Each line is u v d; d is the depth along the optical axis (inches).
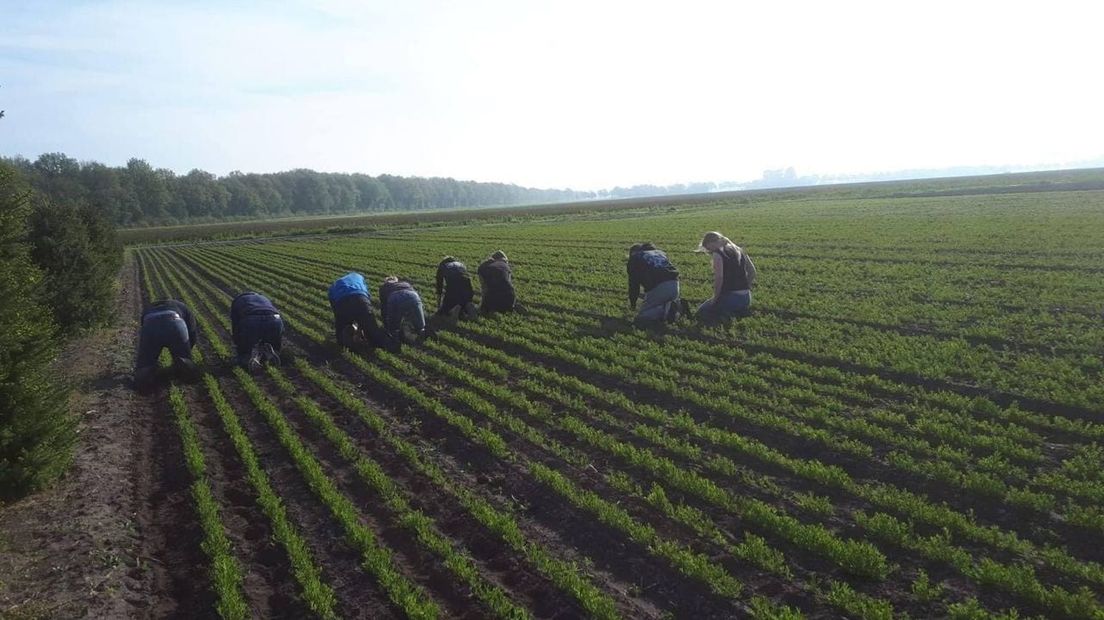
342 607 261.6
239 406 503.8
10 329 343.3
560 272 1042.7
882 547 277.4
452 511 330.6
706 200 4365.2
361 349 655.1
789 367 504.7
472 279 1040.2
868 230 1346.0
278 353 619.8
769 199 3676.2
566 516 317.7
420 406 478.6
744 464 357.7
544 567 274.8
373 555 285.7
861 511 300.7
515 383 519.8
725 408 423.2
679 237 1515.7
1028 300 650.8
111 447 415.2
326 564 291.0
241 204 6565.0
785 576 261.6
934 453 347.9
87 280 780.6
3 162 409.1
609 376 519.8
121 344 732.7
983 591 244.8
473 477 364.8
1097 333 521.7
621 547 288.8
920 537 274.8
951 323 589.0
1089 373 451.2
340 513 320.8
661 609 249.6
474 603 259.3
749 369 499.8
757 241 1269.7
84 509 332.8
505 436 414.9
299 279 1240.8
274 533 311.0
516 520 318.3
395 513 331.6
